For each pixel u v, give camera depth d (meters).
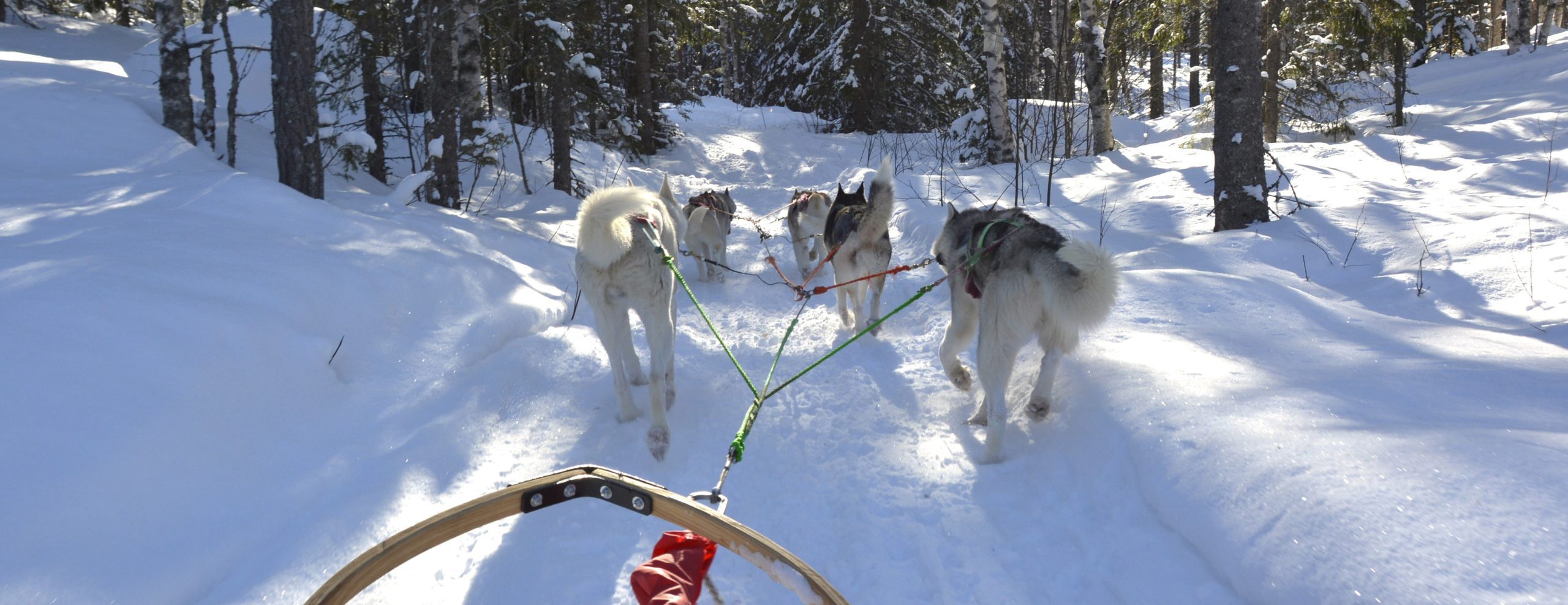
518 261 8.22
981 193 12.87
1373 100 20.67
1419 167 11.99
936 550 3.65
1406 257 7.34
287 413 4.37
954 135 19.11
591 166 17.28
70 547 3.02
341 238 6.67
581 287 4.95
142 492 3.39
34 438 3.36
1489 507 2.81
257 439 4.08
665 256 4.73
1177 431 3.90
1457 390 4.09
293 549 3.45
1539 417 3.66
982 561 3.54
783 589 3.40
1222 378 4.43
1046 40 22.27
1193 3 17.72
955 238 5.52
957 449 4.66
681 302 8.39
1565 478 2.90
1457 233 7.50
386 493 3.95
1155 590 3.14
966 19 24.91
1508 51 28.45
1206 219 9.80
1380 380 4.27
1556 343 5.10
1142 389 4.40
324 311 5.27
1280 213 9.29
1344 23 17.45
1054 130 14.97
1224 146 8.99
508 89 15.19
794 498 4.20
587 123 18.08
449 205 10.91
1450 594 2.50
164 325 4.31
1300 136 19.34
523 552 3.69
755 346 6.87
